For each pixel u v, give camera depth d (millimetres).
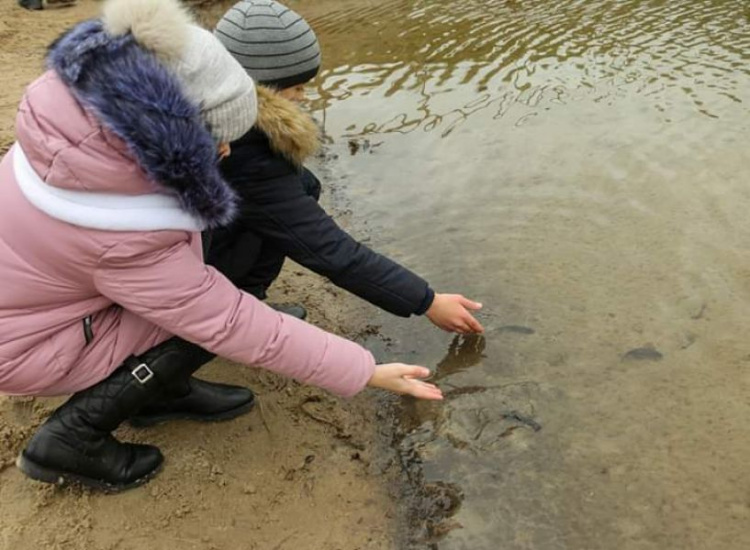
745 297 2861
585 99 4613
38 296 1752
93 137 1563
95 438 1949
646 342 2678
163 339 1944
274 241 2197
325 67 5500
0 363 1763
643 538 1997
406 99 4840
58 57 1604
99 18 1671
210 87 1645
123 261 1681
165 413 2252
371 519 2068
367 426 2385
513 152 4051
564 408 2426
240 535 1983
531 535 2025
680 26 5758
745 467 2186
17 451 2162
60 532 1945
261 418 2350
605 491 2139
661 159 3863
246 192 2098
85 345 1854
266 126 1992
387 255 3264
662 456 2236
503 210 3543
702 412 2377
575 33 5781
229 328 1799
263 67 2127
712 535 1994
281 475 2172
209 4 7434
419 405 2467
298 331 1889
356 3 7262
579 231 3338
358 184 3871
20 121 1618
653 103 4484
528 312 2867
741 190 3547
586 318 2816
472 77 5098
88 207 1623
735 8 6066
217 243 2295
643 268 3064
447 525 2059
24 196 1684
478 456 2277
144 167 1583
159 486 2086
